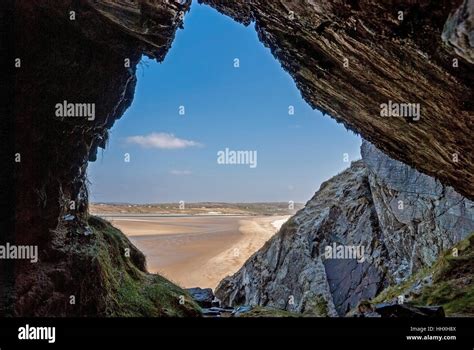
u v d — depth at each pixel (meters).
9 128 4.96
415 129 6.46
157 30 5.89
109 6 5.18
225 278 24.61
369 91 6.03
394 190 18.12
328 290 20.84
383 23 3.76
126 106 7.98
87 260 6.24
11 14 4.83
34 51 5.13
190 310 8.51
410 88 4.91
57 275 5.52
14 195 5.00
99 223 8.57
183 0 5.66
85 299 6.00
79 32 5.58
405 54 4.11
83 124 6.28
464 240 11.30
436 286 9.71
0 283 4.76
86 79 6.07
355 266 20.81
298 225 25.14
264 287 24.27
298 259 23.28
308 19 4.85
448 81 4.11
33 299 5.04
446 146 6.23
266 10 5.76
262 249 26.70
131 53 6.69
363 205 22.59
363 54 4.82
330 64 6.06
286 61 7.61
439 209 15.09
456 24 2.50
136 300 7.49
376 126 7.81
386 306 7.59
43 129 5.48
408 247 18.06
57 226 5.96
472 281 9.15
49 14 5.12
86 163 6.95
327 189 27.53
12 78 4.95
